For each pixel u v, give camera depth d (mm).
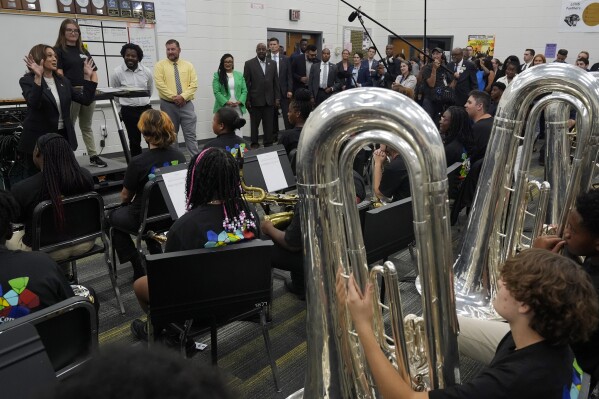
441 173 940
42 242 2168
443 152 939
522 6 8211
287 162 2861
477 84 6465
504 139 1786
